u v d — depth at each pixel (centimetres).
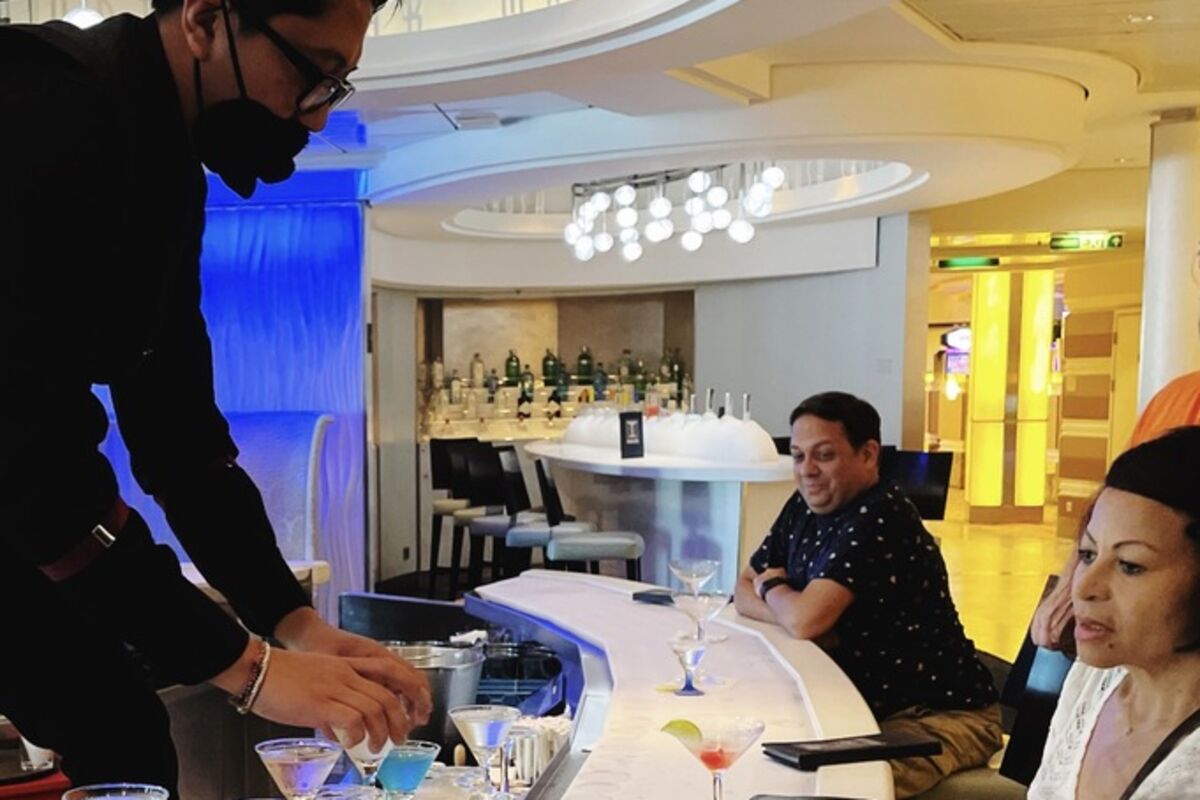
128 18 112
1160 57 508
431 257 876
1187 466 117
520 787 167
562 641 248
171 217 116
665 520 655
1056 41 481
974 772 228
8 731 165
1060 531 1018
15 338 96
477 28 441
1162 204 618
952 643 250
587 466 630
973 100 517
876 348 805
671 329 1028
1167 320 616
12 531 100
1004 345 1117
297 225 706
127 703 118
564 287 941
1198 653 117
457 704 194
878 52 491
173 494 139
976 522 1133
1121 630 118
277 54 109
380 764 136
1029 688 198
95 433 108
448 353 1017
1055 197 808
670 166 582
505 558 753
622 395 973
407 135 618
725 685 204
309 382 709
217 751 221
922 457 594
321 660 120
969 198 716
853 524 250
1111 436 964
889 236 794
